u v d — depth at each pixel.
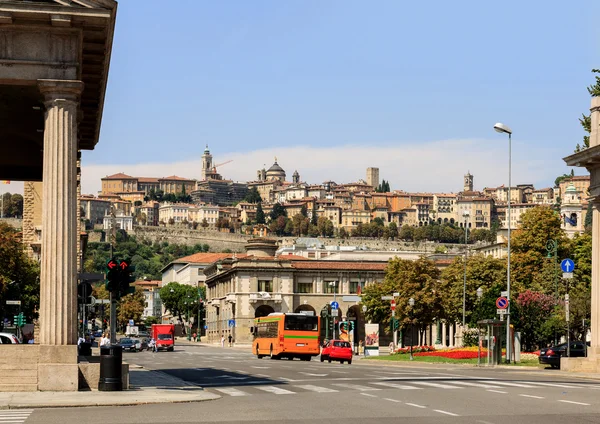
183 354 103.31
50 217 32.91
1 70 32.84
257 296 150.75
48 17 32.56
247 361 75.38
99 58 36.66
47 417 24.39
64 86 33.09
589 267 105.38
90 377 33.31
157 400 29.36
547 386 37.41
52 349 32.62
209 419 23.66
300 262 155.38
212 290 187.75
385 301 124.19
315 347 82.81
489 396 31.31
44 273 32.94
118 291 37.00
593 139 54.53
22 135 45.06
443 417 24.03
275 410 26.31
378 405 27.86
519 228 114.50
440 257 190.25
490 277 111.56
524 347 88.19
